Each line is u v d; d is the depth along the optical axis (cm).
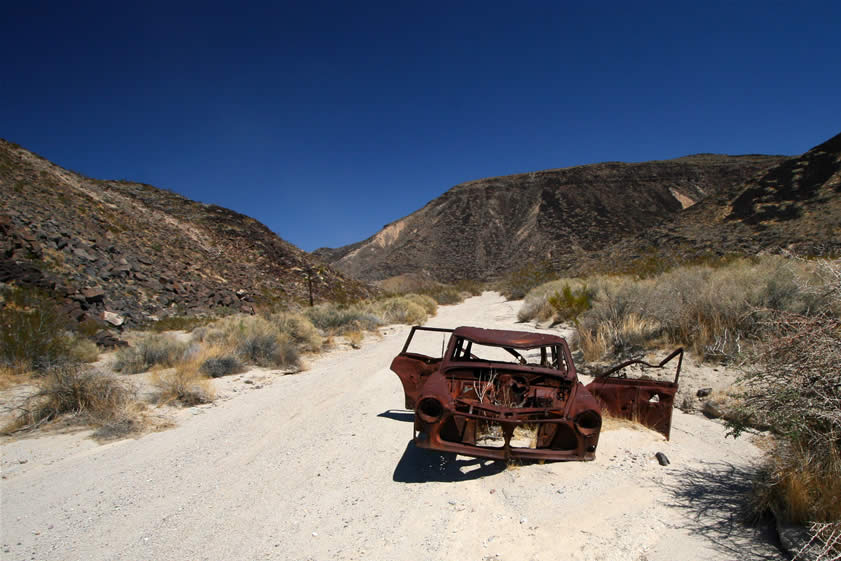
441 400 436
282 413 703
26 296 1263
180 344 1148
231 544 344
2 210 1933
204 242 3581
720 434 559
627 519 364
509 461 476
